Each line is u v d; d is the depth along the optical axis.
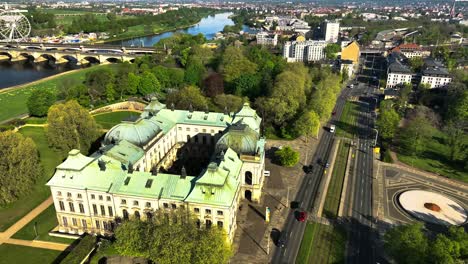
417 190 193.62
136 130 183.75
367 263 142.00
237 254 145.38
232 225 149.88
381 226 164.12
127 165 160.12
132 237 130.00
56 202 153.88
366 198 185.50
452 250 121.00
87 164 153.50
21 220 165.25
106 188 147.38
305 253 146.88
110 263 136.88
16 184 170.88
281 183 197.00
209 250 122.00
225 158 161.00
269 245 151.00
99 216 152.38
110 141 181.62
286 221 166.12
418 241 126.69
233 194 145.00
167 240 123.38
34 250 146.12
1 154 176.88
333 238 155.75
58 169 151.12
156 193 144.00
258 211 172.75
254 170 174.38
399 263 132.00
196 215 142.12
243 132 179.25
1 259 140.88
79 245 141.25
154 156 192.88
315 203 180.00
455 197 188.25
